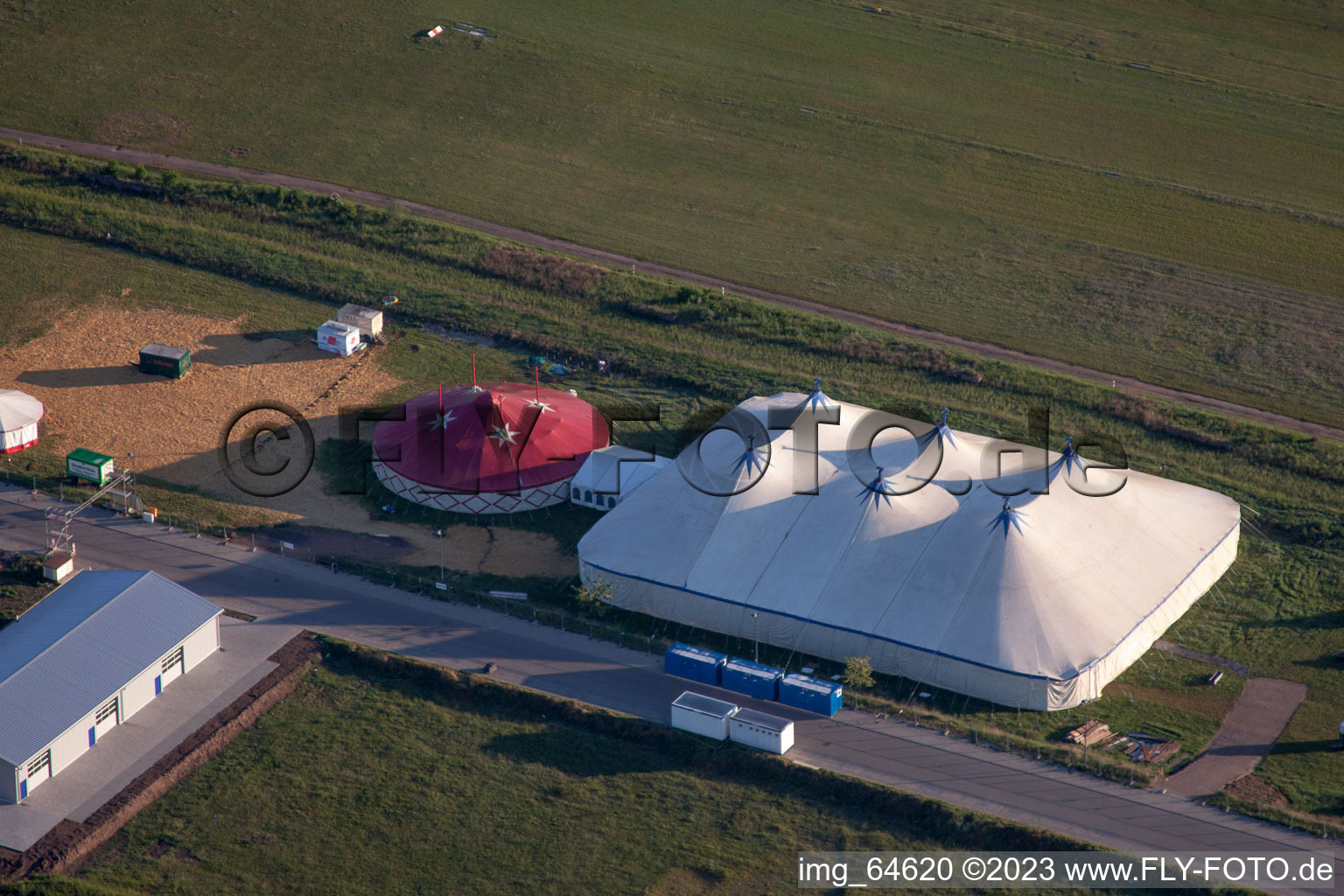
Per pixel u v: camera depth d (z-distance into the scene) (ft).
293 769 207.62
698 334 330.95
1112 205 396.57
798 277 358.84
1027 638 219.41
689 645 231.30
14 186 377.30
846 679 217.97
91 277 345.92
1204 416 299.79
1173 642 234.38
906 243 376.48
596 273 351.05
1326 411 308.19
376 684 224.53
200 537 257.34
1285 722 216.33
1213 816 197.36
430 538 259.80
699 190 399.24
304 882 189.37
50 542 251.80
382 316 332.39
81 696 207.21
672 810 201.67
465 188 394.11
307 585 245.45
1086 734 212.64
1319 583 249.34
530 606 241.55
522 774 207.72
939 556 230.07
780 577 233.76
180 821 198.08
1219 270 365.81
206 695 219.82
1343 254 374.43
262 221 369.91
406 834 197.36
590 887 189.16
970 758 208.64
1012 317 344.08
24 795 198.70
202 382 307.78
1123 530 238.68
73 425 289.94
